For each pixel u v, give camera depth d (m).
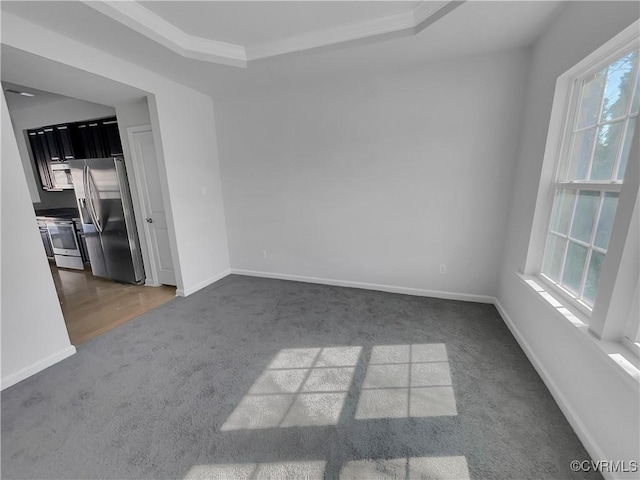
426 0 2.00
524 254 2.31
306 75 3.04
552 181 2.09
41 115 4.33
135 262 3.78
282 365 2.14
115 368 2.14
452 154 2.86
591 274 1.64
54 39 2.08
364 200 3.31
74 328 2.73
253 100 3.52
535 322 2.06
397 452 1.45
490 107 2.65
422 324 2.67
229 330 2.65
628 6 1.28
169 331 2.65
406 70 2.84
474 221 2.94
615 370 1.22
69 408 1.77
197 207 3.58
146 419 1.68
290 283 3.81
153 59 2.56
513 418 1.64
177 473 1.37
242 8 2.06
